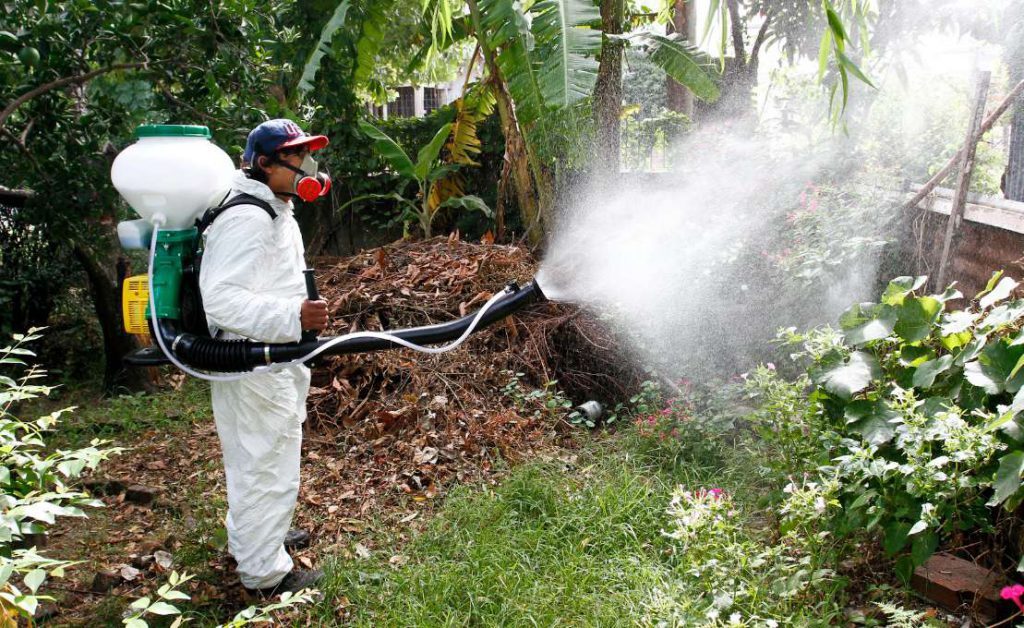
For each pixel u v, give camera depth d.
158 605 1.74
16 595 1.78
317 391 4.86
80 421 5.37
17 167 5.53
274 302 2.62
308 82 6.23
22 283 6.67
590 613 2.77
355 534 3.57
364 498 3.90
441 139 7.23
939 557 2.80
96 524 3.87
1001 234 3.66
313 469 4.25
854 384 2.86
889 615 2.55
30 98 4.87
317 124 8.02
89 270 5.95
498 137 8.15
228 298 2.60
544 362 5.03
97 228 5.86
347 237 8.80
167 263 2.69
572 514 3.45
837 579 2.60
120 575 3.24
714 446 3.95
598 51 4.91
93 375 6.68
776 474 3.12
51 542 3.66
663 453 4.06
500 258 5.63
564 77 4.86
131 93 4.91
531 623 2.76
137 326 2.75
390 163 7.70
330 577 3.10
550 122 5.18
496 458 4.22
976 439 2.32
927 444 2.55
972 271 3.97
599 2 6.04
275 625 2.89
